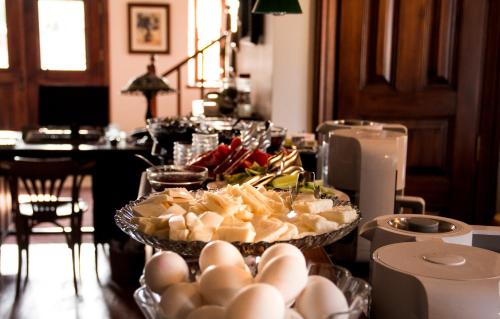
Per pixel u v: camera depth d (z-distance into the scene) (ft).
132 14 23.53
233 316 2.09
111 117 24.00
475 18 11.13
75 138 14.30
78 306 11.52
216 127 8.86
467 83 11.32
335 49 11.40
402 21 11.21
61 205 12.86
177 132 8.59
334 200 4.61
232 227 3.29
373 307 3.22
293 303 2.51
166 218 3.54
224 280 2.35
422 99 11.39
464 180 11.61
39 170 11.77
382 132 6.10
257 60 14.34
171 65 24.06
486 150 11.48
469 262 3.08
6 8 22.93
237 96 14.40
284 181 5.18
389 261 3.13
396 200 5.57
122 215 4.01
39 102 14.57
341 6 11.25
